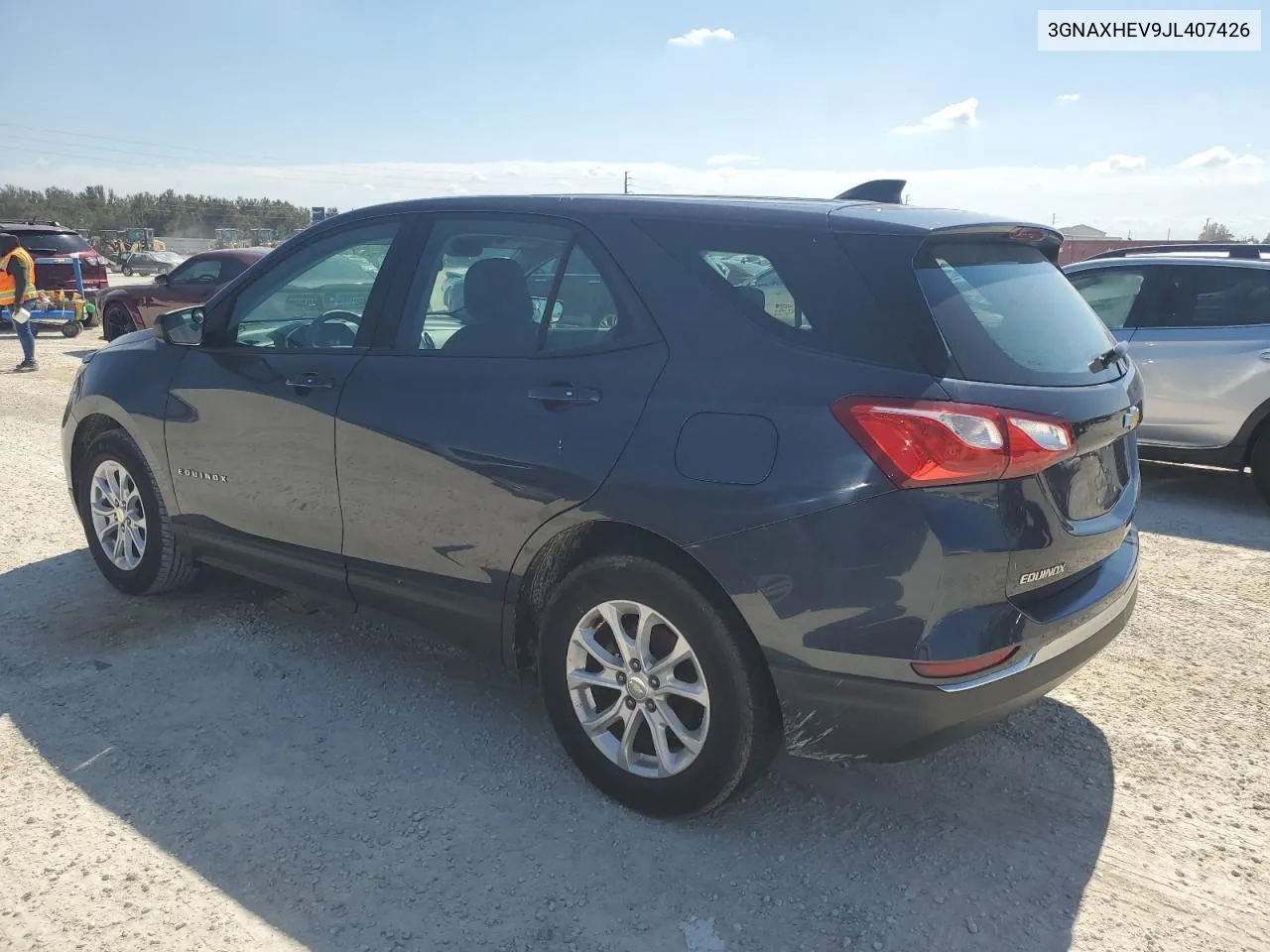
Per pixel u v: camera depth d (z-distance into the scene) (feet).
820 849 9.25
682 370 9.05
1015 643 8.21
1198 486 23.98
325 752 10.75
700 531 8.64
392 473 10.82
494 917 8.22
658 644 9.47
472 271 10.75
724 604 8.77
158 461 13.67
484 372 10.26
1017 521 8.14
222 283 44.34
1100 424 8.91
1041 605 8.58
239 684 12.28
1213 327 21.95
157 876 8.65
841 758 8.84
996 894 8.66
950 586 7.96
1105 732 11.57
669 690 9.23
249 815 9.55
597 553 9.66
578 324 9.86
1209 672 13.21
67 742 10.82
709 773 9.06
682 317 9.24
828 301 8.64
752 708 8.82
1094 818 9.84
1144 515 21.18
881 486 8.00
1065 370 9.05
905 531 7.95
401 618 11.46
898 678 8.14
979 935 8.14
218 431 12.73
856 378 8.29
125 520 14.58
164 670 12.61
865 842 9.37
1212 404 21.77
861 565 8.08
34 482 21.75
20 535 17.89
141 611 14.48
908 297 8.41
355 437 11.10
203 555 13.74
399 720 11.48
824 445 8.22
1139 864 9.12
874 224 8.87
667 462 8.86
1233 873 9.01
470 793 10.01
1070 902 8.57
